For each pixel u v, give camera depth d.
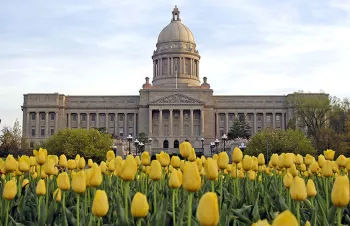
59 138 73.00
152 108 141.50
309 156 10.55
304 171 12.50
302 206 8.25
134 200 5.04
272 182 10.48
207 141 141.88
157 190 8.78
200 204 3.63
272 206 7.80
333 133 78.44
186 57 162.12
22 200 7.50
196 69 165.88
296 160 10.69
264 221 2.57
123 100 148.25
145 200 5.05
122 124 148.00
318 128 87.12
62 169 11.84
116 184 9.48
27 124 143.50
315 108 89.50
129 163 6.25
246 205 7.56
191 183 5.06
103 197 5.04
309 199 7.89
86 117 147.75
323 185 10.03
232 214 6.98
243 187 9.24
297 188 5.70
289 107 142.25
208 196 3.61
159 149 125.81
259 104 147.62
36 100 144.62
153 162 7.18
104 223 7.16
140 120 144.00
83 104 147.50
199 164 9.79
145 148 122.38
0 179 9.75
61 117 145.38
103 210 5.03
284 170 10.74
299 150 71.50
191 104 141.50
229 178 10.87
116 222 6.52
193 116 144.12
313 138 91.50
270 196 9.02
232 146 92.94
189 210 5.15
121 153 95.50
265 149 72.12
